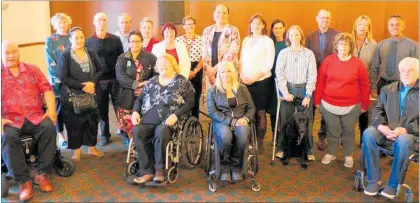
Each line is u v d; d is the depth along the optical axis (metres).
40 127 3.09
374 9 5.75
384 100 3.08
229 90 3.27
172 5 5.77
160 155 3.11
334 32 3.87
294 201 2.96
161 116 3.20
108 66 3.96
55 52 3.79
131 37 3.63
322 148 4.04
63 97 3.51
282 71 3.62
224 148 3.10
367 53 3.92
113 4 6.07
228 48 3.89
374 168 3.01
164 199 2.99
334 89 3.47
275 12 5.88
